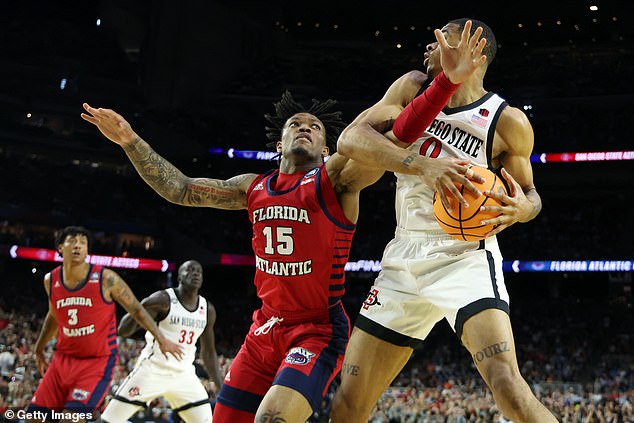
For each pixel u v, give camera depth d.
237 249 30.97
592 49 34.41
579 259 29.16
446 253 3.57
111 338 6.39
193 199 4.25
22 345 18.08
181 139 31.78
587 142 30.27
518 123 3.57
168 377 6.89
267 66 35.06
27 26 31.80
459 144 3.61
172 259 30.70
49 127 31.81
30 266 31.12
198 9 32.62
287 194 3.90
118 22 32.84
